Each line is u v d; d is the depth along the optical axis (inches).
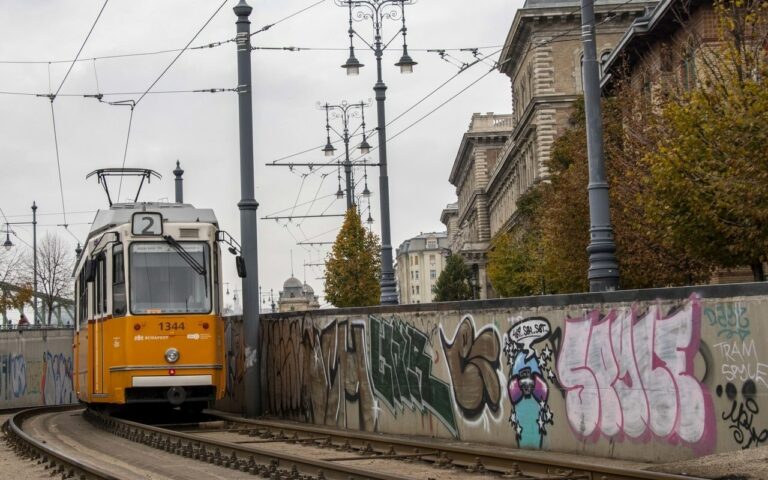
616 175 1159.6
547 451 639.8
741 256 898.1
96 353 940.0
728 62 940.6
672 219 895.1
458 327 728.3
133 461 653.3
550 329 639.8
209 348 890.1
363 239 1990.7
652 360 561.6
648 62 1583.4
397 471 553.0
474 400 710.5
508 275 2257.6
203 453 646.5
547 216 1427.2
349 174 1982.0
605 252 714.2
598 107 723.4
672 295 550.6
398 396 802.8
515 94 3316.9
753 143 801.6
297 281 6018.7
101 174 1101.7
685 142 860.0
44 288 3051.2
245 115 1045.8
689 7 1422.2
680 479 414.3
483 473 533.6
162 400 884.6
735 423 511.2
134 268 888.9
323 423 930.1
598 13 2684.5
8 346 1579.7
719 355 521.0
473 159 4601.4
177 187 1727.4
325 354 927.0
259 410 1059.9
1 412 1423.5
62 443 816.9
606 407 593.3
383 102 1317.7
